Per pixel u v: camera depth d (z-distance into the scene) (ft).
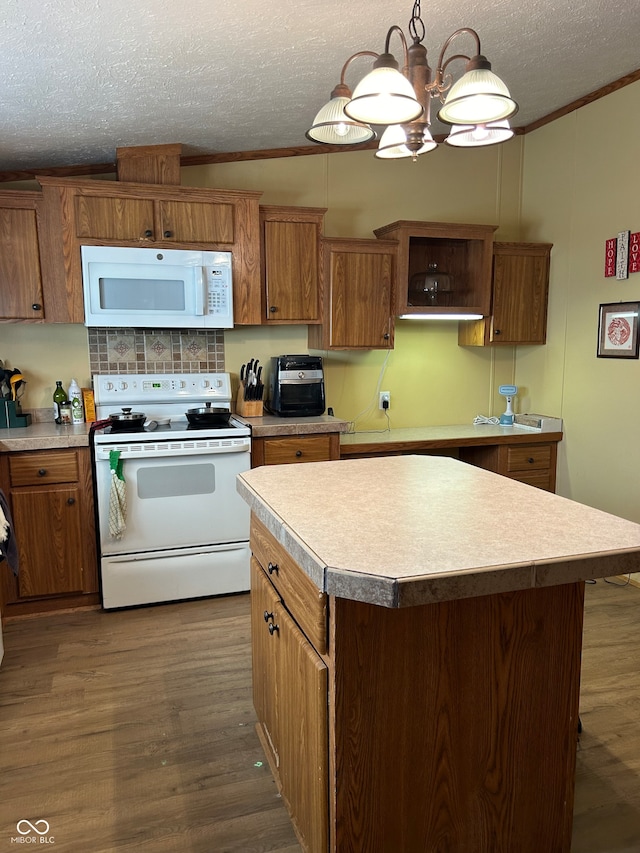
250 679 8.17
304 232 11.60
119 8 6.48
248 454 10.59
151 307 10.71
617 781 6.26
